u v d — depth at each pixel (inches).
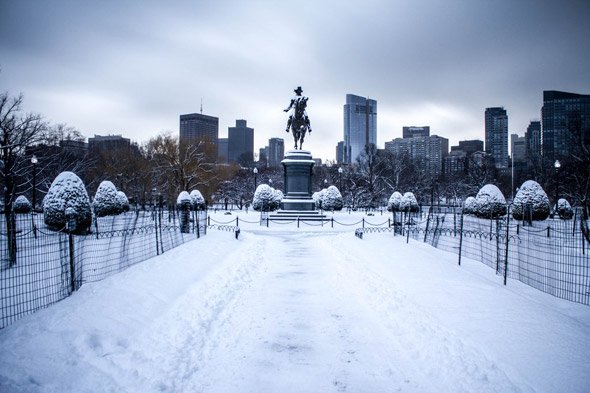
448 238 866.1
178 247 652.1
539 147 3998.5
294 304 388.2
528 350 257.3
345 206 2669.8
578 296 401.4
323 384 234.1
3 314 305.9
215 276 489.1
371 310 364.5
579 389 213.5
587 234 620.7
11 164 1218.6
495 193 1279.5
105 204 1263.5
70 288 369.1
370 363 260.1
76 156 2251.5
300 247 797.2
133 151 2906.0
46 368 227.0
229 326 326.0
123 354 255.8
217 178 2573.8
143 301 352.2
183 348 276.5
